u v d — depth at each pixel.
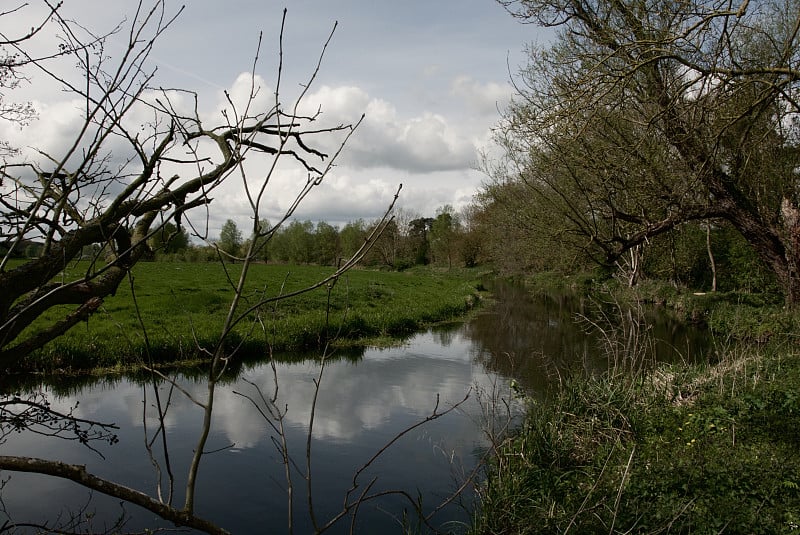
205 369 14.12
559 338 19.77
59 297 2.55
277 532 6.27
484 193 16.16
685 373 10.15
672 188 11.00
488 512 6.09
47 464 1.81
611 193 10.84
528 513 5.94
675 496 5.79
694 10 9.03
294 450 8.77
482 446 8.86
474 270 67.56
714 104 8.73
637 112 11.02
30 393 11.36
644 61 8.63
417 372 14.33
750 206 11.91
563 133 9.75
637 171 11.04
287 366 14.98
